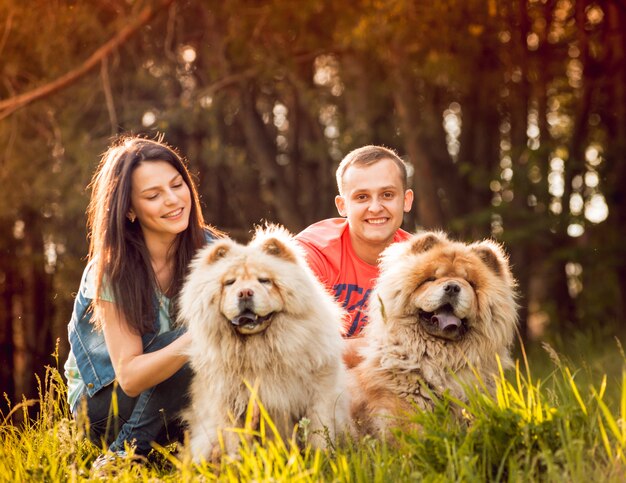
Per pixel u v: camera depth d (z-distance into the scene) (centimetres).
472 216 1178
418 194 1215
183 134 1308
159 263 458
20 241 1316
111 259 429
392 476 326
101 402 448
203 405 411
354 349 478
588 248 1167
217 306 397
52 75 1148
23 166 1148
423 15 1038
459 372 442
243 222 1374
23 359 1333
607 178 1180
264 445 348
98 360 445
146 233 453
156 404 436
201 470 346
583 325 1227
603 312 1245
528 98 1301
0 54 1110
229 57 1272
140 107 1214
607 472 310
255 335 396
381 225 492
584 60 1213
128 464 362
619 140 1178
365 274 503
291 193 1328
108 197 438
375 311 460
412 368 439
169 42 1173
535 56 1241
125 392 422
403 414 412
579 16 1199
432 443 338
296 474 317
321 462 343
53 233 1227
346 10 1101
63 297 1224
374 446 367
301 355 397
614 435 341
